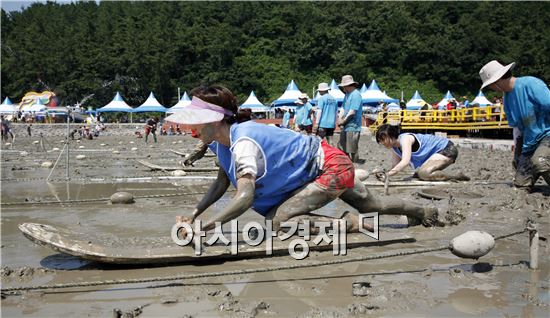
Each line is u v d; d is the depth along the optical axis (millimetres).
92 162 13719
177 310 3021
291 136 4301
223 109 4055
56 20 94000
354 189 4656
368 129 33750
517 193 7082
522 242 4633
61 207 6523
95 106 74375
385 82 81438
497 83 7121
